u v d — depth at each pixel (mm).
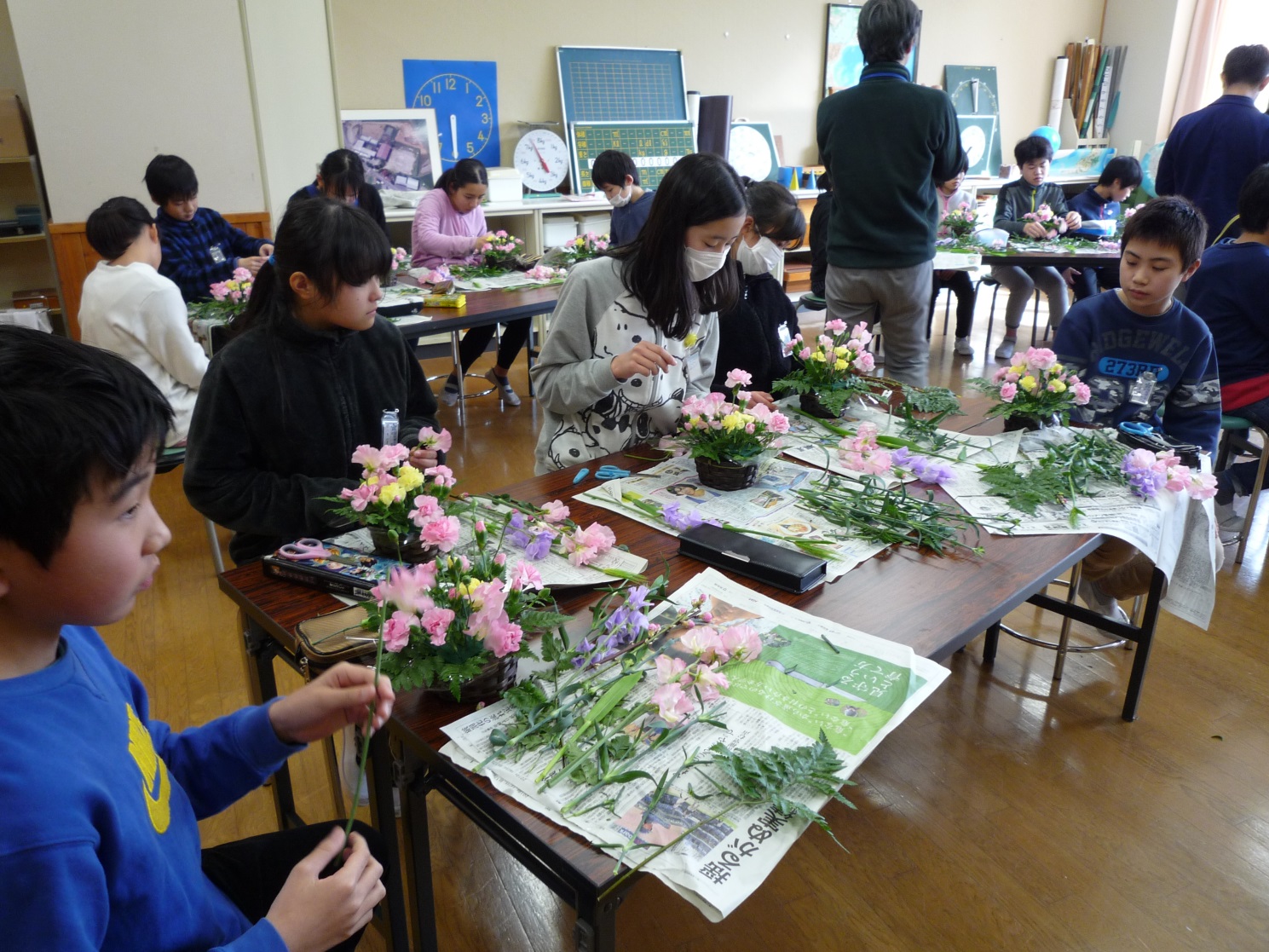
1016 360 1926
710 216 1661
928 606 1258
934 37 7645
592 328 1894
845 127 3043
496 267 4137
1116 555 2035
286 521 1529
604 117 6035
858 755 943
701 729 988
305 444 1616
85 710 710
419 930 1201
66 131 4117
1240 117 3770
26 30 3924
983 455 1814
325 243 1440
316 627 1130
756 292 2318
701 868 808
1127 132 8672
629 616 1107
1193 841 1755
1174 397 2182
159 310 2615
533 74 5801
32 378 613
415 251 4305
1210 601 1892
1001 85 8242
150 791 782
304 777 1938
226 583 1317
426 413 1890
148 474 684
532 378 1987
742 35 6648
